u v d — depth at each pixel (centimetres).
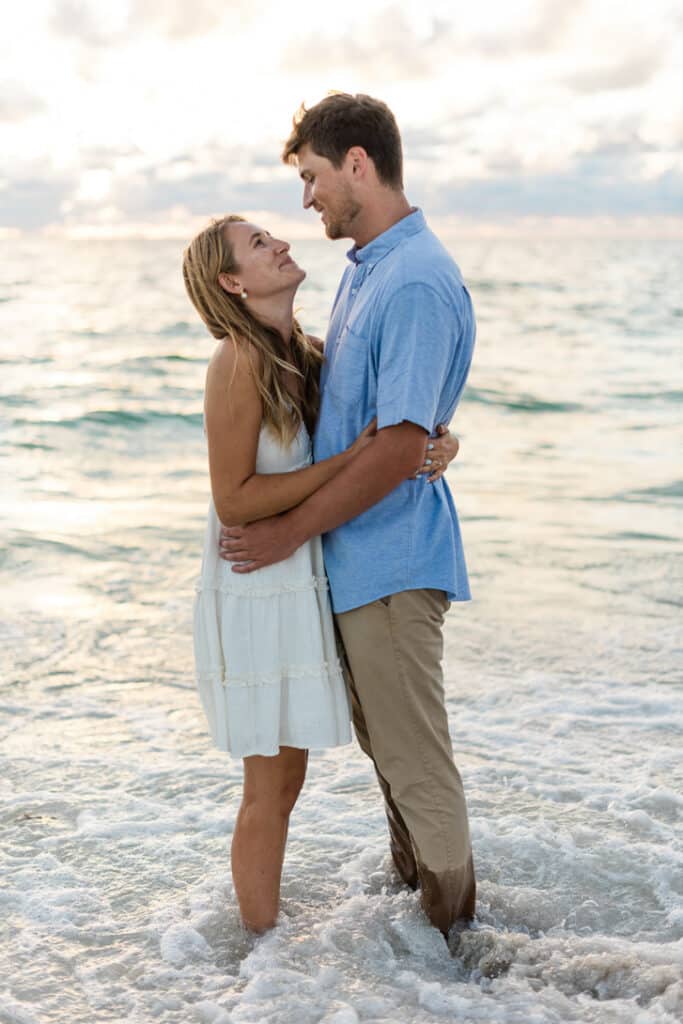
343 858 326
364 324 259
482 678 479
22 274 6022
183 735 422
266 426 266
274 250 266
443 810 272
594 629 547
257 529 261
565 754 397
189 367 1923
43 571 659
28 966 267
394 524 265
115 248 12400
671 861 317
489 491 934
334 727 273
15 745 409
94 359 2016
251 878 282
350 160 259
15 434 1221
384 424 252
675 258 10656
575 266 8462
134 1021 244
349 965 267
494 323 3241
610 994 254
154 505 864
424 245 260
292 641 271
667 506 864
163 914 292
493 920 290
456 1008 247
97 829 341
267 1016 244
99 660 507
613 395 1691
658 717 432
